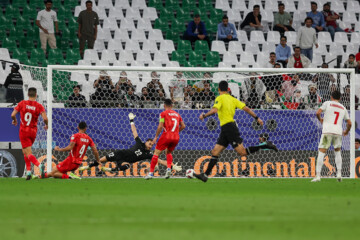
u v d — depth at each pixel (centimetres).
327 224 1959
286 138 5906
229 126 4238
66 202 2666
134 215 2180
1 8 8638
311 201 2786
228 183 4400
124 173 5641
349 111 6319
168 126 4762
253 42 8900
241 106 4238
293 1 9588
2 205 2517
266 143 4234
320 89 6394
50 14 8262
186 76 7188
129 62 8288
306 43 8250
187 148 5797
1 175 5556
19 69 6581
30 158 4681
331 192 3431
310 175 5897
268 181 4772
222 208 2436
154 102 6025
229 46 8688
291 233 1756
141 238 1642
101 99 6000
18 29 8506
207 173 4341
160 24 9000
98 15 8944
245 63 8562
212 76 7419
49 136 5400
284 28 8981
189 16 9075
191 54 8456
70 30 8656
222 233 1752
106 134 5738
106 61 8212
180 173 5762
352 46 9038
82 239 1620
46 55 8338
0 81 7706
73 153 4909
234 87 7381
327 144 4725
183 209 2384
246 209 2402
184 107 6038
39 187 3734
